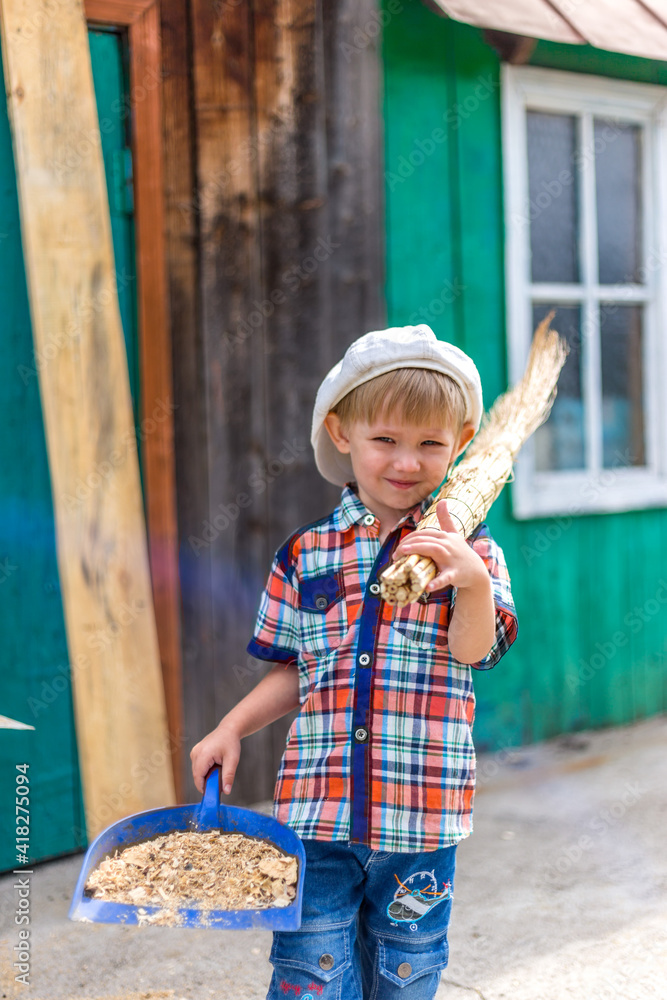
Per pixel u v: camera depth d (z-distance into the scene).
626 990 2.14
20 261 2.75
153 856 1.42
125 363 2.87
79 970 2.24
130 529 2.90
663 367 4.21
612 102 3.97
